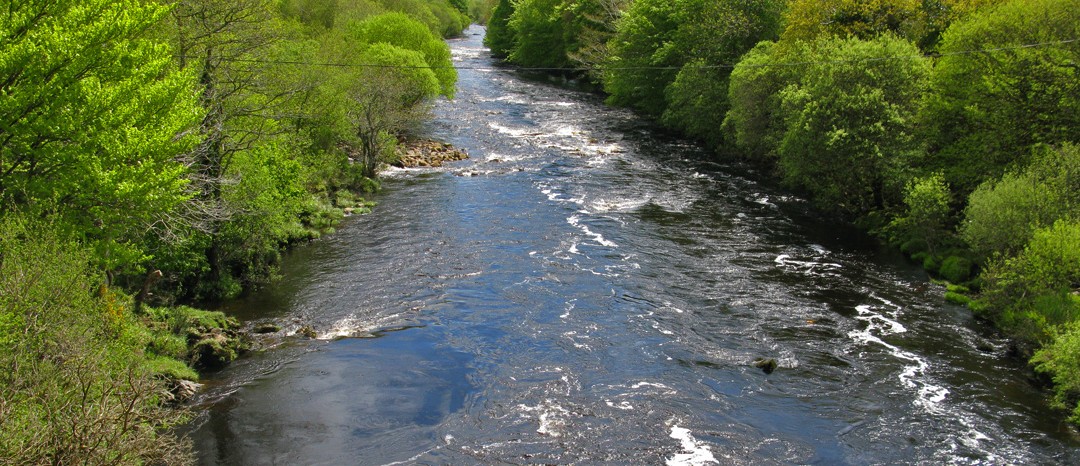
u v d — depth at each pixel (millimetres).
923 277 33156
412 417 21156
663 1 73812
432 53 71750
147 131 20234
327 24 78125
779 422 21234
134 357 18219
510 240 36812
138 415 14422
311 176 42219
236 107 31500
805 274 33156
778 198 45438
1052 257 26234
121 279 25484
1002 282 27141
